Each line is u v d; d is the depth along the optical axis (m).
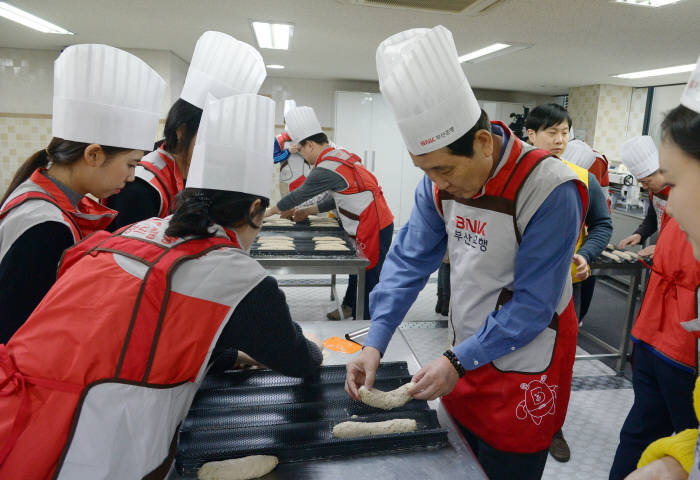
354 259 2.61
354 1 2.98
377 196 2.91
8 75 5.97
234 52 1.39
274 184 7.27
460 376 1.05
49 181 1.05
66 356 0.72
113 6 3.48
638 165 2.43
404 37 0.99
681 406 1.56
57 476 0.69
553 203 1.00
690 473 0.51
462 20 3.36
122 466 0.73
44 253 0.96
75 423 0.69
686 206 0.50
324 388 1.09
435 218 1.27
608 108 6.75
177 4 3.31
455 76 0.91
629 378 2.84
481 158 0.99
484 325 1.06
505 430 1.14
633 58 4.55
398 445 0.92
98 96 1.05
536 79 6.31
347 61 5.44
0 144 6.14
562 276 1.04
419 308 3.91
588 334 3.16
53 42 5.36
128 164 1.15
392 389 1.12
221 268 0.79
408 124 0.96
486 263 1.12
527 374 1.12
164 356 0.74
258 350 0.86
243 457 0.86
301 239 3.06
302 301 3.98
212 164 0.83
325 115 7.52
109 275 0.77
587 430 2.31
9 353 0.75
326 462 0.89
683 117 0.49
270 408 1.00
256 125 0.87
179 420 0.83
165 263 0.76
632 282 2.80
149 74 1.17
